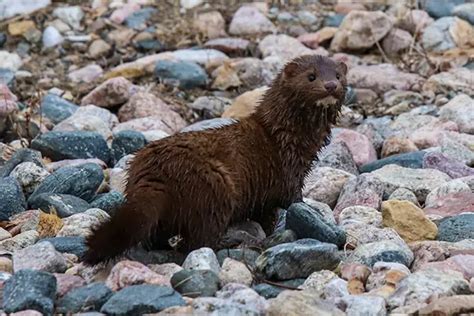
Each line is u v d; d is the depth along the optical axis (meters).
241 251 18.23
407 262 17.83
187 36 33.34
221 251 18.22
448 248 18.19
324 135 20.28
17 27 33.34
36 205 21.03
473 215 19.64
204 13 34.12
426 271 16.52
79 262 17.78
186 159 18.08
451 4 34.31
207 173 18.12
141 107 28.08
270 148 19.44
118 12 34.22
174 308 15.29
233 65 30.44
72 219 19.52
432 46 32.25
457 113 27.02
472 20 33.59
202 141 18.53
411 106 28.75
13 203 20.88
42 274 16.03
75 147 24.61
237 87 30.23
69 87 30.34
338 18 34.22
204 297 15.85
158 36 33.28
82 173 21.81
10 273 17.55
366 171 24.27
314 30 33.94
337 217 20.75
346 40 32.31
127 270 16.52
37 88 29.23
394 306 15.80
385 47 32.31
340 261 17.77
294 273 17.31
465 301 15.31
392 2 34.66
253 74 30.30
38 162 23.19
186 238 18.27
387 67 30.69
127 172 18.72
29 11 34.12
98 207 20.89
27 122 25.53
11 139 26.33
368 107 29.00
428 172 22.58
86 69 31.16
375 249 17.86
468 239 18.75
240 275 17.06
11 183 21.16
